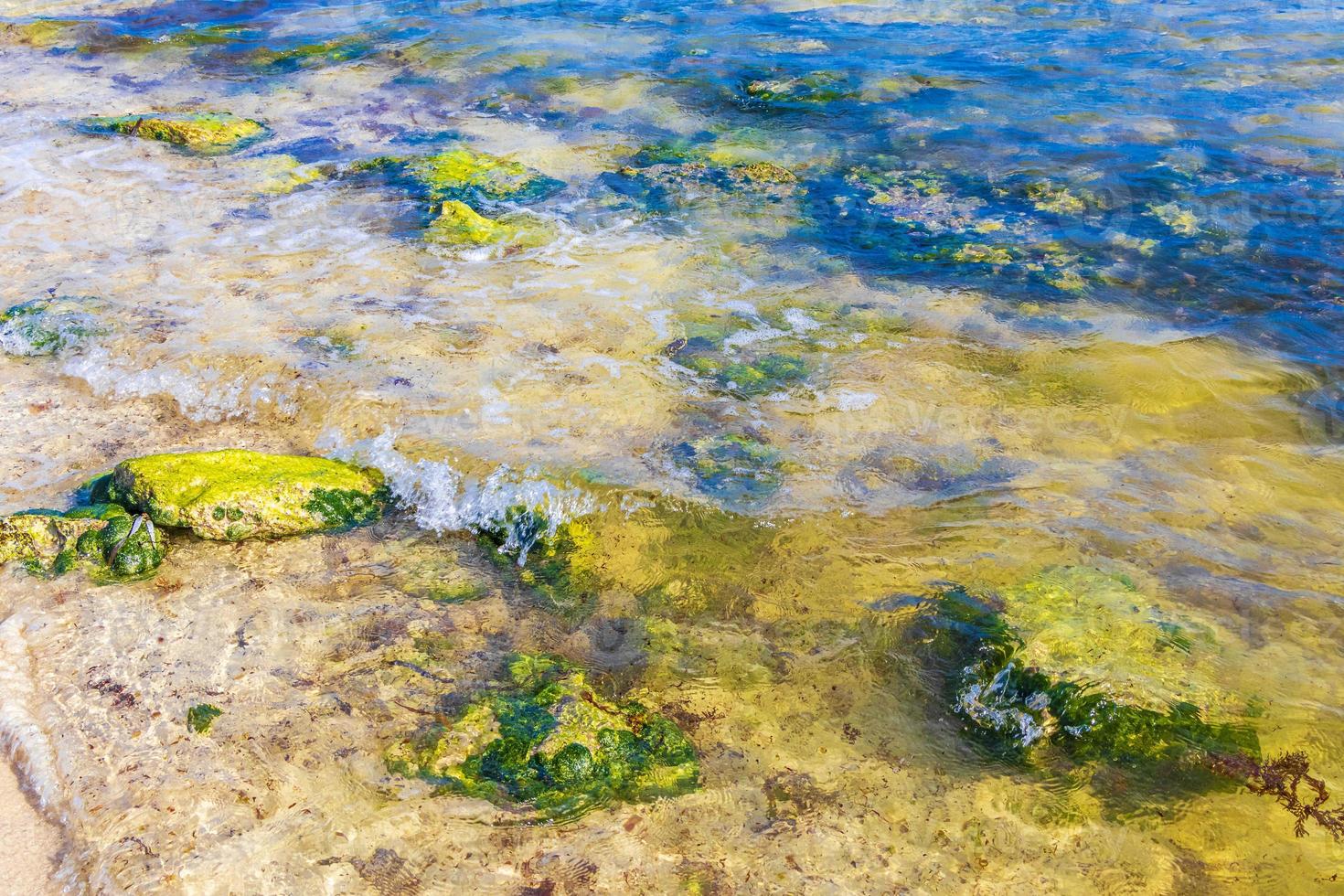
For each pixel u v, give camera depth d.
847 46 14.30
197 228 9.40
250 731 4.57
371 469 6.31
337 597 5.41
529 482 6.08
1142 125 10.95
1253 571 5.25
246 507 5.77
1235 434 6.32
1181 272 8.19
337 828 4.12
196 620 5.23
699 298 8.16
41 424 6.80
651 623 5.22
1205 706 4.43
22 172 10.61
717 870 3.98
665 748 4.50
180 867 3.96
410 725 4.59
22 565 5.59
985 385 6.93
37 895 3.89
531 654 5.03
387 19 16.48
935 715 4.67
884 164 10.59
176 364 7.29
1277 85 11.75
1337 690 4.54
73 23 16.42
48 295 8.10
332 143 11.54
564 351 7.42
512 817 4.18
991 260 8.57
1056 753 4.43
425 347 7.45
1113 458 6.17
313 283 8.39
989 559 5.43
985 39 14.16
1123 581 5.20
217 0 17.88
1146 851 4.01
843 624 5.14
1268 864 3.93
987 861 4.00
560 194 10.14
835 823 4.18
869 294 8.16
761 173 10.38
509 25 16.05
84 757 4.43
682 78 13.38
